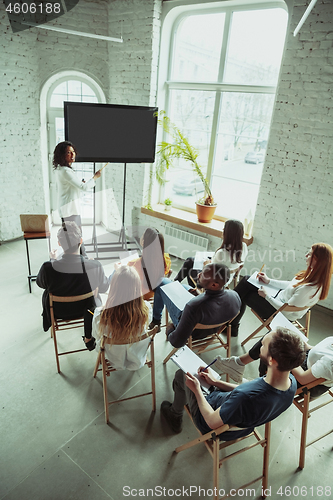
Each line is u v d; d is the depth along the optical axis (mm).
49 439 2076
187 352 2004
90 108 3264
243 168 4133
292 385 1524
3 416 2203
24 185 4598
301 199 3523
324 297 2432
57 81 4473
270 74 3662
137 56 4160
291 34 3166
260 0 3490
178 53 4250
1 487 1799
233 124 4051
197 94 4219
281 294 2721
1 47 3852
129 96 4422
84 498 1778
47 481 1845
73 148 3205
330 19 2936
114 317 1839
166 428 2207
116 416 2262
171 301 2311
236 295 2154
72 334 3018
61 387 2453
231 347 2996
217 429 1516
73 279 2088
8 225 4621
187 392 1902
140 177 4586
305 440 1982
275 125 3477
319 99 3162
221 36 3873
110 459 1986
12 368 2586
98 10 4148
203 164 4441
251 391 1450
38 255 4340
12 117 4199
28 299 3447
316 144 3285
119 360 2121
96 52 4363
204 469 1974
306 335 2828
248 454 2088
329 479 1968
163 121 4180
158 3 3875
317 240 3549
